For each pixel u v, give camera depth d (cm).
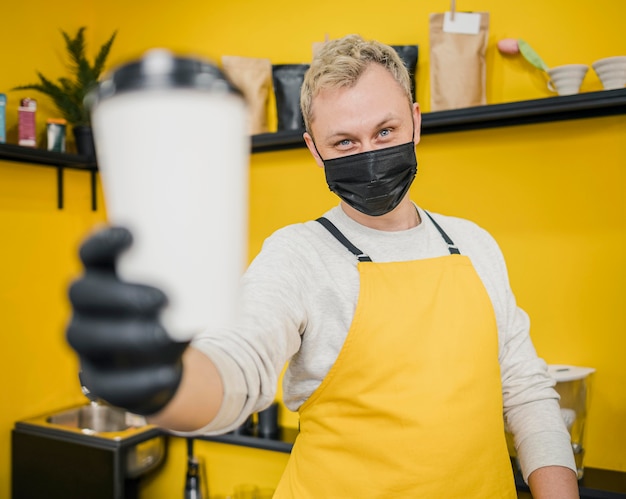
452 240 138
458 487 116
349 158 120
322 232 126
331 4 245
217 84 31
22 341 270
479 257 138
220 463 271
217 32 272
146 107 30
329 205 248
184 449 279
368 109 116
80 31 280
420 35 228
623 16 197
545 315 210
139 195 31
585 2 202
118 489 235
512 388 137
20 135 252
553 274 208
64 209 289
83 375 40
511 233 214
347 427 119
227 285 33
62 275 289
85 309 36
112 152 31
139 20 293
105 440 238
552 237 208
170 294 32
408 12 230
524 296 213
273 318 89
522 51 203
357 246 126
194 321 32
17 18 268
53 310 285
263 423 245
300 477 125
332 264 121
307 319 113
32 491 255
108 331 36
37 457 254
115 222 32
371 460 117
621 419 199
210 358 65
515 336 141
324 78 117
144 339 36
